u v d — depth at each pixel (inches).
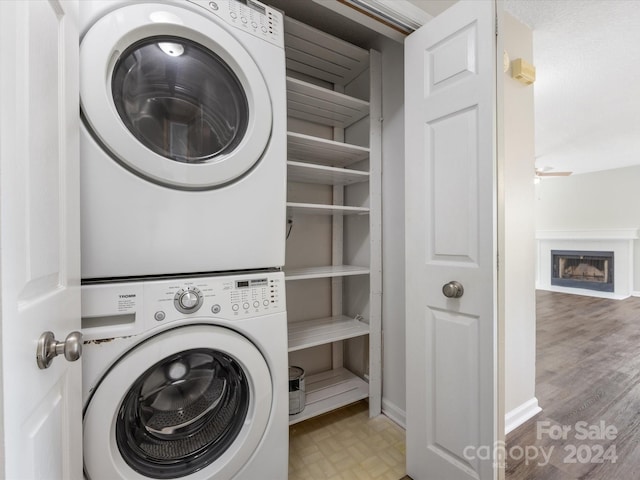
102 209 29.5
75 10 26.8
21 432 16.6
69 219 25.2
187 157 35.7
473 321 41.3
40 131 20.0
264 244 39.0
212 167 34.4
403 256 64.0
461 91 42.3
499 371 39.6
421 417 48.6
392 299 67.2
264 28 39.9
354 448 58.0
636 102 111.1
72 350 20.0
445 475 44.7
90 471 28.8
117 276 30.4
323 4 47.1
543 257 235.0
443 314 45.3
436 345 46.3
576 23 69.7
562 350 104.1
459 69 42.4
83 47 28.3
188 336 32.9
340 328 69.3
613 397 73.9
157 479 32.7
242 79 37.4
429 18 52.5
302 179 72.2
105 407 29.2
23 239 17.3
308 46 63.9
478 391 40.6
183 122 36.0
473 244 41.2
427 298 47.5
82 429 28.1
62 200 23.8
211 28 34.8
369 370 67.9
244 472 37.1
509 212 62.3
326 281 80.8
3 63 15.3
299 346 57.7
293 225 75.7
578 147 161.3
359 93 75.5
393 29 52.2
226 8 36.8
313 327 70.1
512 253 62.7
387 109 67.6
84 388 28.6
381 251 68.9
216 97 38.0
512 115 63.4
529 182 66.6
